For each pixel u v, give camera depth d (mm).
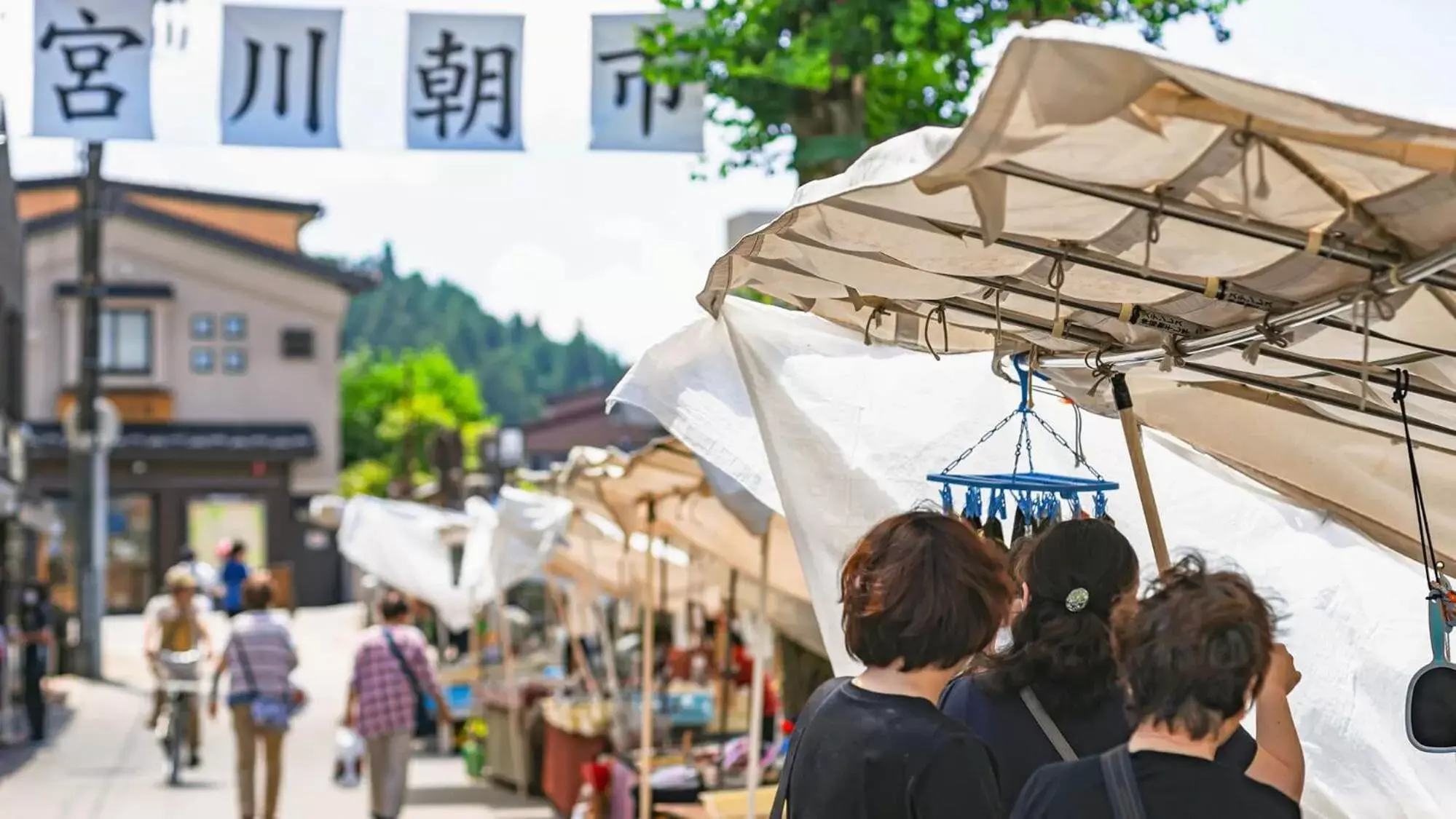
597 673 14719
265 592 10828
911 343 4348
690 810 8742
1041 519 4422
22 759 15766
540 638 19719
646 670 8875
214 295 40844
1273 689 3270
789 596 8617
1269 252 2756
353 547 15266
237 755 10797
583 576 13031
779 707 9945
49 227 39281
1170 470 5312
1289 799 2654
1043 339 3980
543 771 13742
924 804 2969
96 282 23766
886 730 3027
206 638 14609
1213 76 2242
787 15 9477
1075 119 2350
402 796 10445
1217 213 2641
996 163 2520
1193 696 2615
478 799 13672
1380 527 4652
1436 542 4531
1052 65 2266
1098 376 4035
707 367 5352
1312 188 2525
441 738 16812
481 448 23984
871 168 2838
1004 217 2639
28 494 23469
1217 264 2852
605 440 44188
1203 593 2680
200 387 40719
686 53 8758
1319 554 5117
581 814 10898
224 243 40531
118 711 19891
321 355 41438
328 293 41438
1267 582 5082
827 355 5281
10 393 23047
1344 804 4785
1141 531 5203
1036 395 5336
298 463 40312
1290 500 5152
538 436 44750
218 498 39312
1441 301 2840
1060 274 3016
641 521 8688
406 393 55750
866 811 2998
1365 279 2773
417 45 8211
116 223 40000
